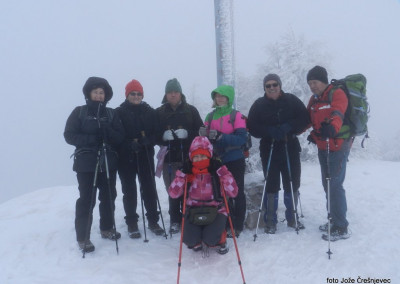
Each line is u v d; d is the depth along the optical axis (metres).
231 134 4.48
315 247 4.06
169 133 4.59
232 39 5.66
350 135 4.14
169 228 5.13
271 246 4.19
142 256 4.18
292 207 4.77
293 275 3.51
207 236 3.90
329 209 3.94
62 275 3.75
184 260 4.06
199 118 4.89
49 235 4.91
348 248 3.96
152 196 4.81
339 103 3.99
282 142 4.56
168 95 4.66
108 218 4.64
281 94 4.54
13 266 4.00
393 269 3.47
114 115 4.43
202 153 4.08
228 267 3.81
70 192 7.54
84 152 4.20
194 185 4.17
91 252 4.30
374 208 5.45
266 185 4.65
